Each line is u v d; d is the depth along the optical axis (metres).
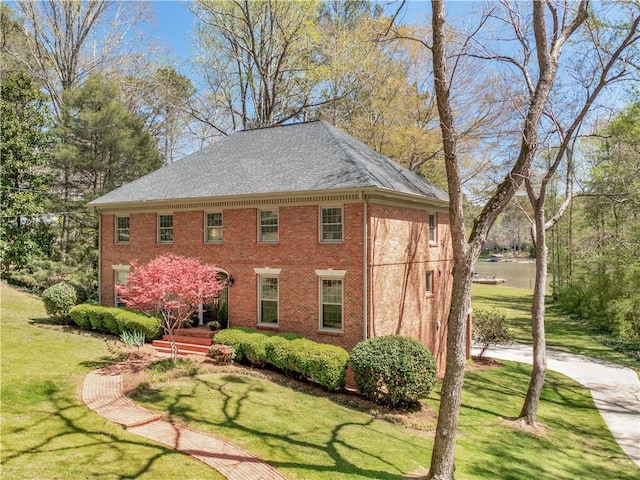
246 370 15.10
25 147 28.59
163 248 19.61
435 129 32.31
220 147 21.19
